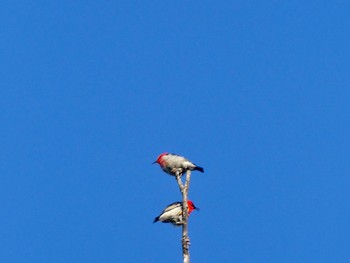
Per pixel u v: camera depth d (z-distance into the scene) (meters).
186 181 13.89
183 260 12.92
